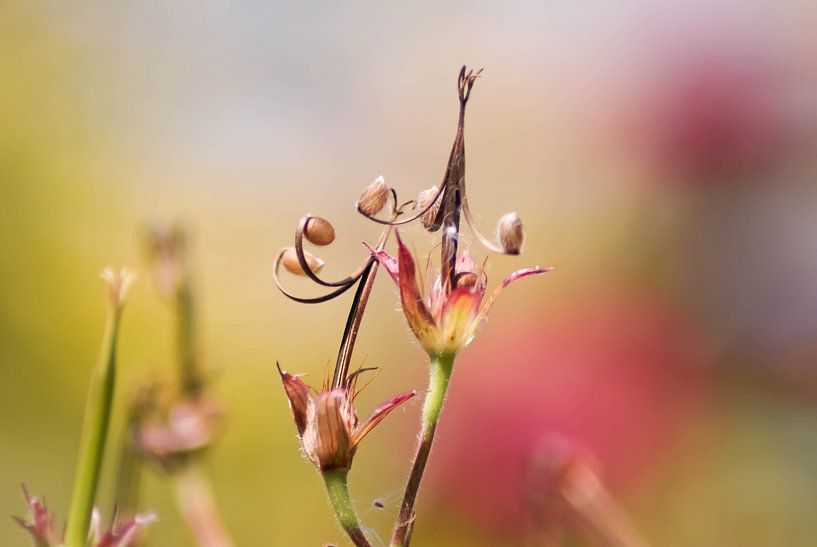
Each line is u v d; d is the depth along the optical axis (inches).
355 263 23.6
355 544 13.7
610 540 16.9
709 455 25.4
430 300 14.0
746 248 27.5
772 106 28.1
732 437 25.5
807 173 28.0
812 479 25.4
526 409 24.0
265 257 28.3
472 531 22.8
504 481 22.8
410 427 23.4
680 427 25.3
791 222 27.8
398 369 24.0
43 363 25.7
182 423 16.5
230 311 26.3
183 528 18.2
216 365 25.3
